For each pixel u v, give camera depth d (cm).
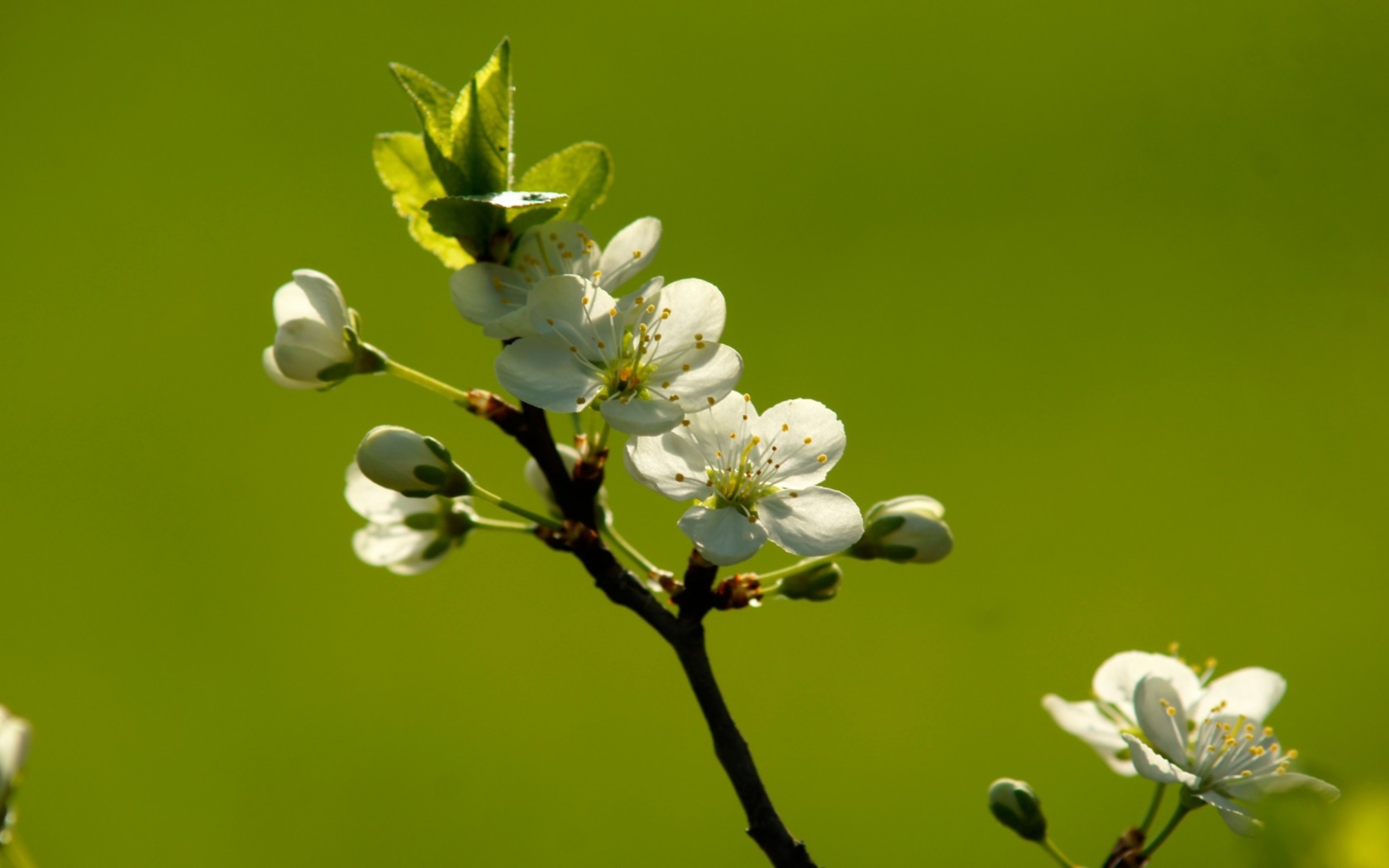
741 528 68
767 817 68
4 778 68
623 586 69
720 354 69
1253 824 68
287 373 69
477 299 69
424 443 69
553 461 69
